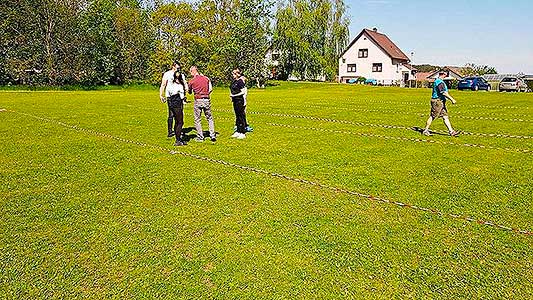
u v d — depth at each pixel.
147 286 4.23
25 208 6.24
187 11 51.06
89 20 45.81
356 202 6.59
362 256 4.87
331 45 63.25
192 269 4.55
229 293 4.12
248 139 11.97
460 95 33.47
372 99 28.84
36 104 22.19
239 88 11.92
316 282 4.33
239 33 51.50
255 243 5.14
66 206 6.33
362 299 4.06
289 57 62.88
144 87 47.03
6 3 41.72
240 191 7.05
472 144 11.44
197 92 11.19
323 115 18.22
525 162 9.34
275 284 4.29
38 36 43.44
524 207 6.43
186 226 5.62
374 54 72.81
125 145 10.91
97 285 4.25
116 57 48.66
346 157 9.66
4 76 42.28
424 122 15.96
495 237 5.38
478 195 6.98
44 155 9.69
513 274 4.52
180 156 9.65
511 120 16.78
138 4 53.81
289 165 8.84
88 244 5.10
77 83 46.12
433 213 6.16
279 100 27.39
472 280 4.39
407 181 7.75
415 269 4.60
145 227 5.58
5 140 11.51
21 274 4.44
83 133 12.77
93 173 8.13
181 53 51.16
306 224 5.71
